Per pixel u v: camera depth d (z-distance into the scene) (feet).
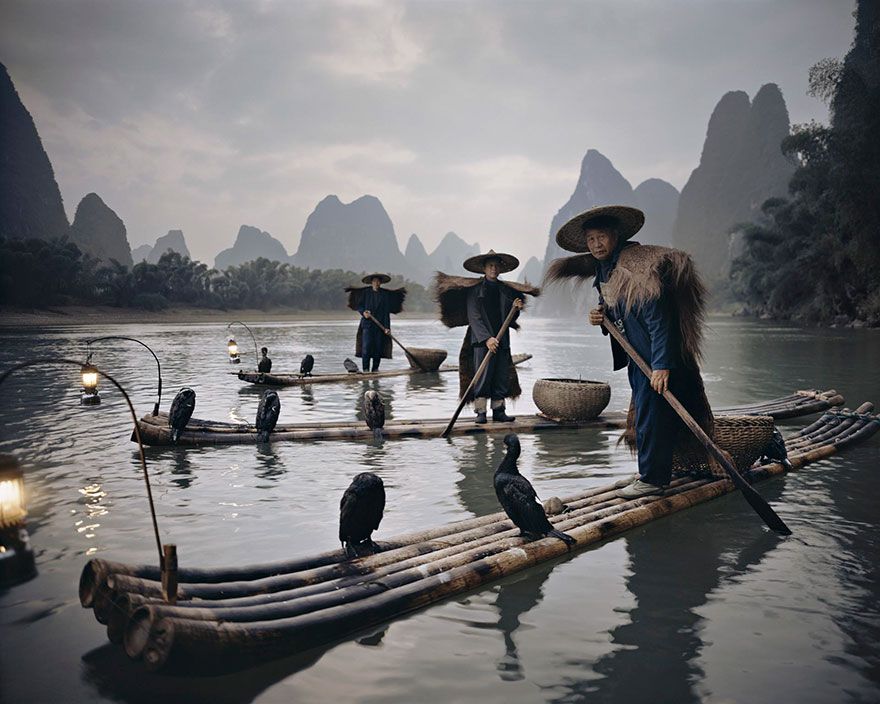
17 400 29.17
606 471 16.47
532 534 10.74
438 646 7.49
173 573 7.29
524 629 7.90
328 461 17.25
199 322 230.27
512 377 23.40
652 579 9.48
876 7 133.28
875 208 118.42
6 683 6.61
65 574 9.39
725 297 371.35
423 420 23.04
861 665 6.99
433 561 9.46
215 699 6.38
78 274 250.78
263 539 11.02
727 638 7.61
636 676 6.79
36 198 617.21
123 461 17.01
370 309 41.24
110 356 59.67
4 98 634.84
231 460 17.31
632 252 13.47
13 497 8.55
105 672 6.87
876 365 49.24
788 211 167.02
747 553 10.58
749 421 14.78
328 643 7.58
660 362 12.76
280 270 379.76
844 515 12.65
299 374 38.96
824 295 150.71
